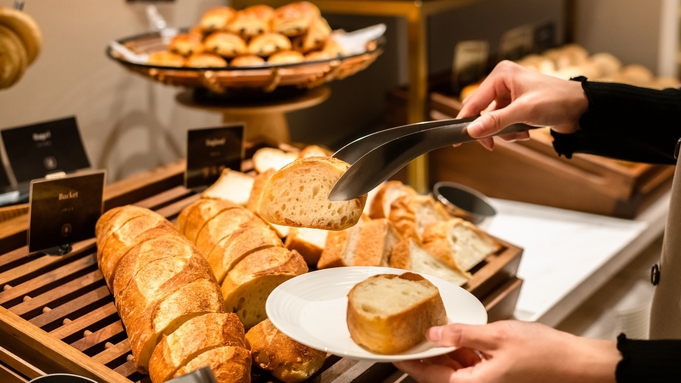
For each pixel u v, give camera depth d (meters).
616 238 1.78
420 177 2.06
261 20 1.60
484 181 2.15
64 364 0.86
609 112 1.14
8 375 0.91
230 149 1.39
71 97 1.72
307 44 1.60
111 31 1.77
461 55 2.20
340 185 0.83
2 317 0.93
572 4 2.64
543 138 2.01
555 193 2.02
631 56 2.60
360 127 2.56
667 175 2.00
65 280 1.08
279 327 0.78
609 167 1.89
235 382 0.80
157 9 1.88
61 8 1.64
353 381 0.91
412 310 0.78
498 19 2.78
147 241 1.02
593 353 0.76
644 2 2.49
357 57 1.54
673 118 1.14
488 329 0.77
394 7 1.86
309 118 2.32
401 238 1.20
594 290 1.64
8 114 1.59
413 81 1.94
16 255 1.13
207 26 1.60
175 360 0.80
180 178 1.41
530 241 1.77
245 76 1.44
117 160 1.89
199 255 0.99
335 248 1.12
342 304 0.88
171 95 1.99
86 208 1.16
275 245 1.05
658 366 0.74
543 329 0.79
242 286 0.97
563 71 2.24
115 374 0.83
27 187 1.34
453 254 1.21
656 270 1.04
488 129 0.98
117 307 0.96
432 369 0.78
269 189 0.88
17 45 1.23
